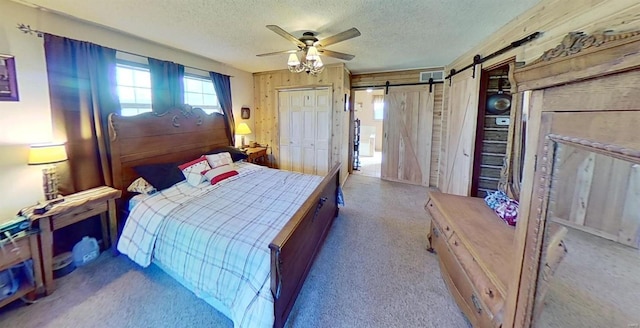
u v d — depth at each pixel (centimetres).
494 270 151
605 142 61
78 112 259
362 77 583
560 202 79
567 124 71
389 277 237
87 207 238
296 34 292
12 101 222
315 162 537
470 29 282
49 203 219
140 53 321
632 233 73
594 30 163
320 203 256
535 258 84
